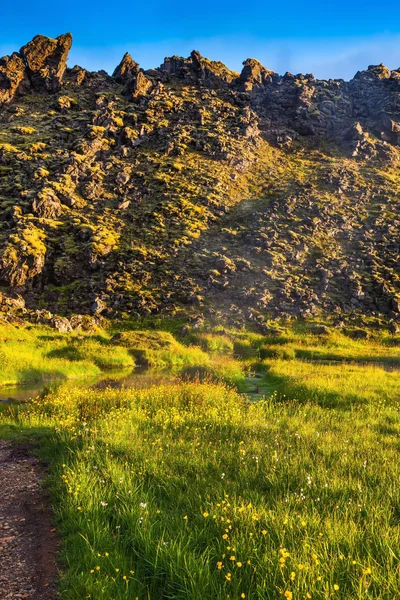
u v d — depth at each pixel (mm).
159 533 6250
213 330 51094
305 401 19328
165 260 66000
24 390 27656
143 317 55219
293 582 4684
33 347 39594
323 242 70812
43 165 83625
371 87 116938
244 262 64125
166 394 19281
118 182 82438
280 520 6207
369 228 73938
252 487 8008
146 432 12414
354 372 26922
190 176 85062
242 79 120938
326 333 51438
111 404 17875
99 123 97500
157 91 111188
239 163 90375
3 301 52625
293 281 62062
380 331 53344
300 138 104875
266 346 45281
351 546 5555
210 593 4934
